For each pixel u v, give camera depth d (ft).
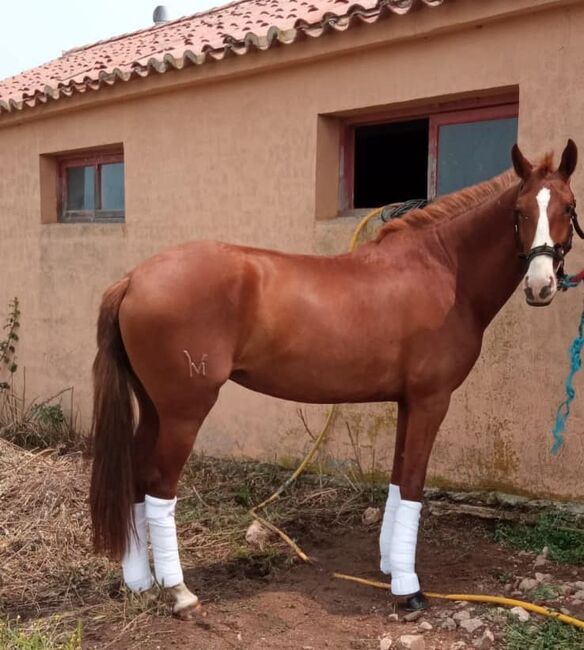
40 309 25.00
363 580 12.62
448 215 11.91
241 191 19.19
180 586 11.35
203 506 16.20
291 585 12.59
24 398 25.79
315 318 11.06
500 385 15.16
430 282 11.55
